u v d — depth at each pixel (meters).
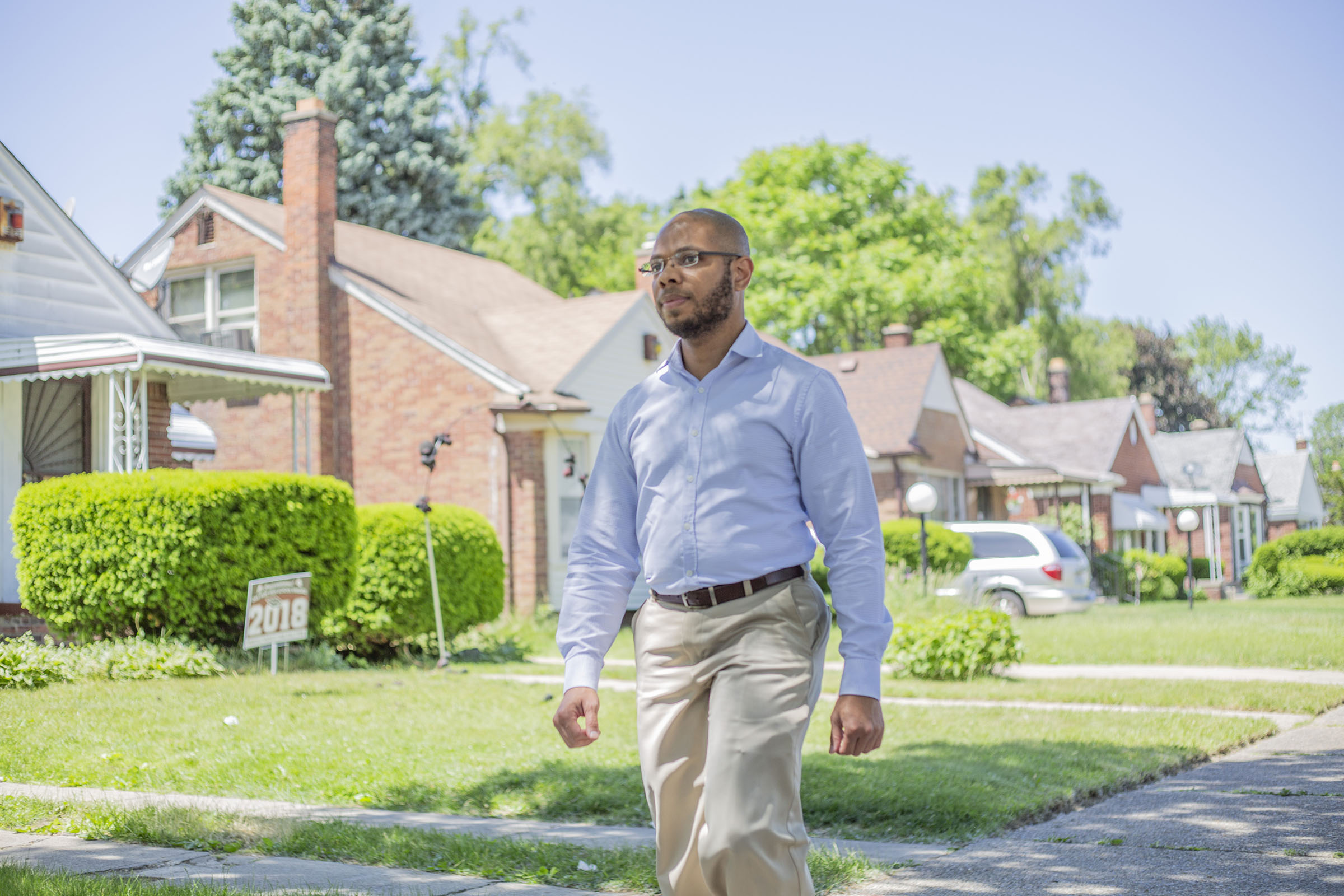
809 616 2.90
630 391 3.22
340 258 21.72
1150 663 13.59
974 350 43.50
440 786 6.47
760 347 3.05
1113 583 31.64
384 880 4.52
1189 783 6.50
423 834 5.23
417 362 19.92
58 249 14.63
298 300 20.91
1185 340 73.81
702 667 2.90
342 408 20.59
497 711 9.03
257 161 36.31
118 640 11.13
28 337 14.02
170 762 6.96
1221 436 45.56
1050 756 7.18
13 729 7.70
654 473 3.02
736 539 2.89
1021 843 5.18
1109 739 7.86
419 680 11.05
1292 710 9.45
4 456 13.50
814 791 6.09
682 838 2.94
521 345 20.83
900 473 28.06
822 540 2.97
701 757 2.93
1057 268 52.06
